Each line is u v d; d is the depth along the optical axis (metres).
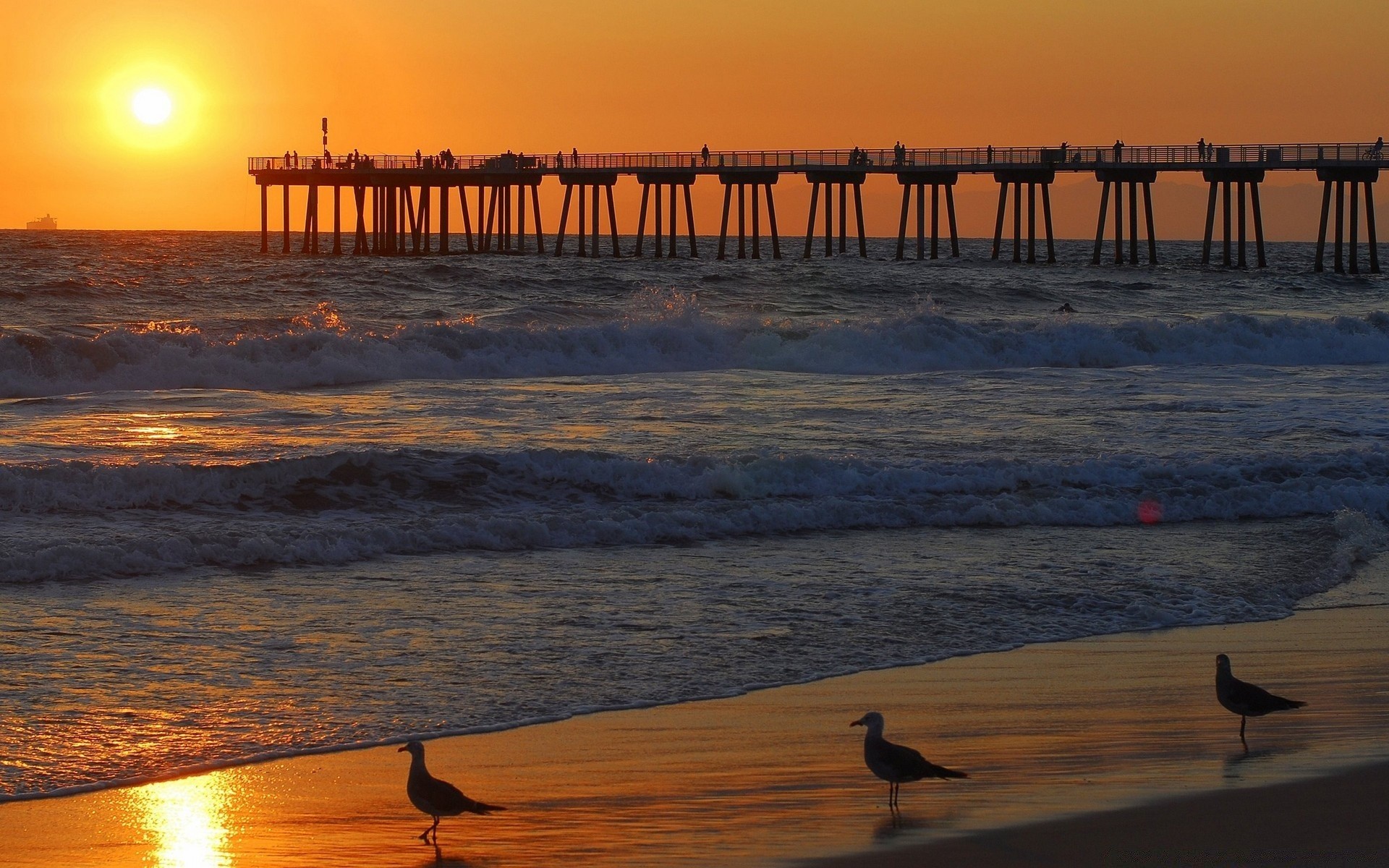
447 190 118.12
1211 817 9.79
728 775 10.93
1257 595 17.59
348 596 16.58
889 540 20.67
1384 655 14.80
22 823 9.87
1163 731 12.05
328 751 11.48
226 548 18.19
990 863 9.04
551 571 18.16
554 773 10.98
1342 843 9.27
